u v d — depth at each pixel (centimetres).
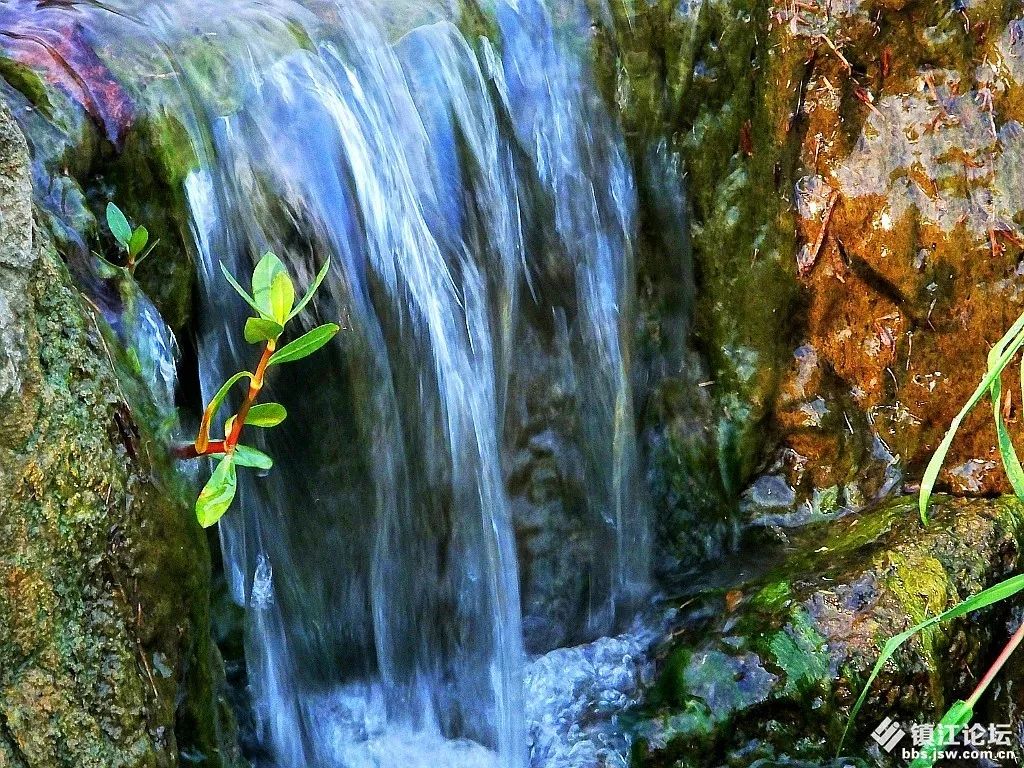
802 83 361
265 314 204
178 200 258
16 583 188
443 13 319
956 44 356
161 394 230
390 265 300
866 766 297
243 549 285
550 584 361
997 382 192
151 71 261
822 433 380
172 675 222
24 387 189
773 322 375
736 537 383
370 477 307
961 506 349
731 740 305
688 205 366
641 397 375
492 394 330
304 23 297
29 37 249
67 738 195
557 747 325
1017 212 357
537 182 335
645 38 348
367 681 324
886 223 363
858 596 314
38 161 227
